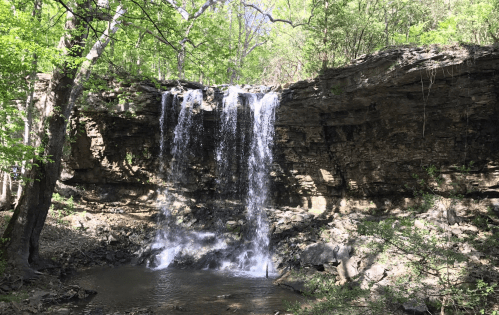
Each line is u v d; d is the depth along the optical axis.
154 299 12.65
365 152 20.28
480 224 15.02
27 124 18.56
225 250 18.97
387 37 26.00
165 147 24.06
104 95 22.45
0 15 10.70
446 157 17.58
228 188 24.06
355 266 13.59
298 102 20.73
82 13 12.44
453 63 14.62
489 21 21.12
